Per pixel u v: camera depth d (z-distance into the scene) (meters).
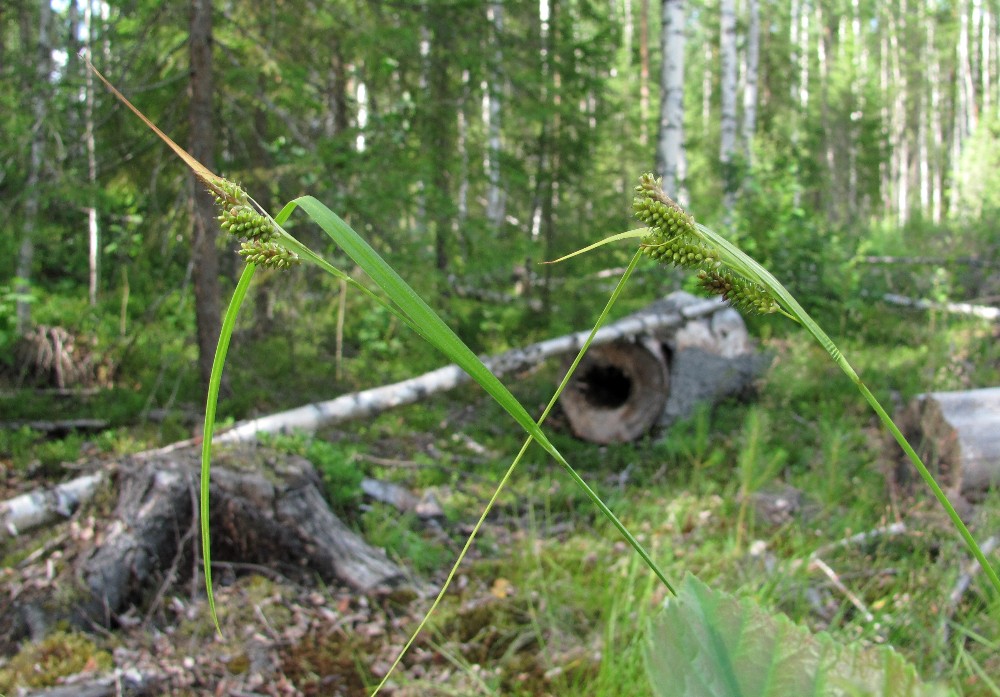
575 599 3.55
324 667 3.30
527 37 9.50
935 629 2.58
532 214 11.23
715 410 6.83
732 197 11.93
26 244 7.82
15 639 3.40
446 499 5.20
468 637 3.48
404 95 7.68
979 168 21.02
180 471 3.99
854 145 31.41
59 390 7.05
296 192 6.94
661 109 11.07
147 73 6.75
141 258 7.78
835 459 4.27
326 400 6.98
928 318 9.80
